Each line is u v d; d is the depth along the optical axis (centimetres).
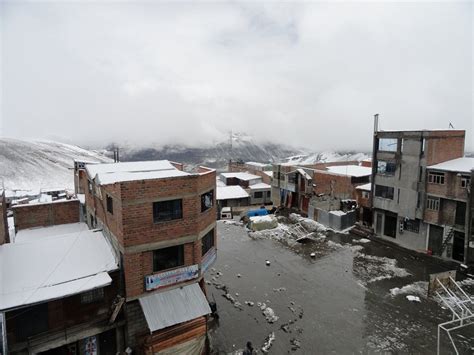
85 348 1653
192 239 1788
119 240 1644
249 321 2062
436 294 2311
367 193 3928
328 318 2081
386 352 1741
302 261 3073
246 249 3431
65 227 2748
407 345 1792
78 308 1623
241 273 2811
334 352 1753
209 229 2036
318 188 4812
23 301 1338
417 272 2752
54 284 1482
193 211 1781
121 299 1602
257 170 6962
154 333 1587
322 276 2720
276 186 5584
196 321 1683
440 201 2956
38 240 1852
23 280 1488
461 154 3284
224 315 2133
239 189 5834
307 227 4200
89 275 1573
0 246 1752
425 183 3067
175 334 1608
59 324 1576
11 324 1462
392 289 2450
